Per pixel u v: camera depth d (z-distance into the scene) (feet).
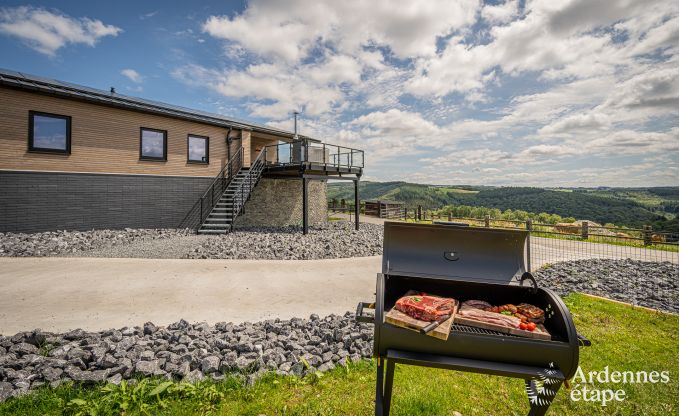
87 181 34.40
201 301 16.88
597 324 14.49
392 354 6.28
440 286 8.16
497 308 7.20
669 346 12.35
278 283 20.43
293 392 8.97
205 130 44.91
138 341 11.45
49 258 24.43
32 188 31.01
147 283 19.47
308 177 41.47
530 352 5.96
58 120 32.78
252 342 11.66
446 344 6.14
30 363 9.79
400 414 8.11
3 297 16.57
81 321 13.99
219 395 8.61
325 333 12.35
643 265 29.68
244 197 43.27
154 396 8.48
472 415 8.29
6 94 29.68
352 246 33.76
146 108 38.14
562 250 39.68
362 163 49.70
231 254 27.81
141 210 38.50
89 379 8.94
